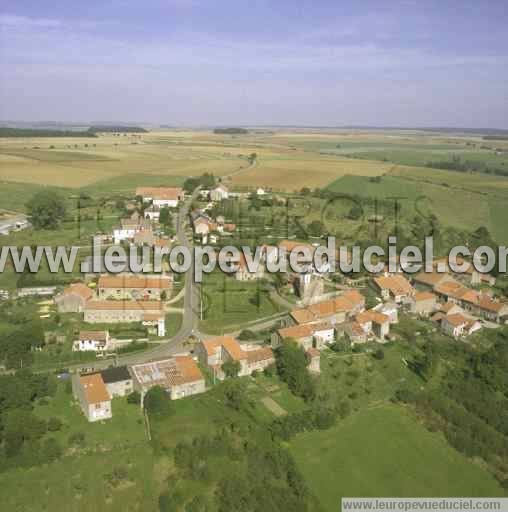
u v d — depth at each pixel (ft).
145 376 398.21
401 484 343.26
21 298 556.10
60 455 333.42
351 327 504.43
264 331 503.20
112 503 310.86
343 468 351.87
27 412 349.20
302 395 412.77
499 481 353.31
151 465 333.62
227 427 368.27
